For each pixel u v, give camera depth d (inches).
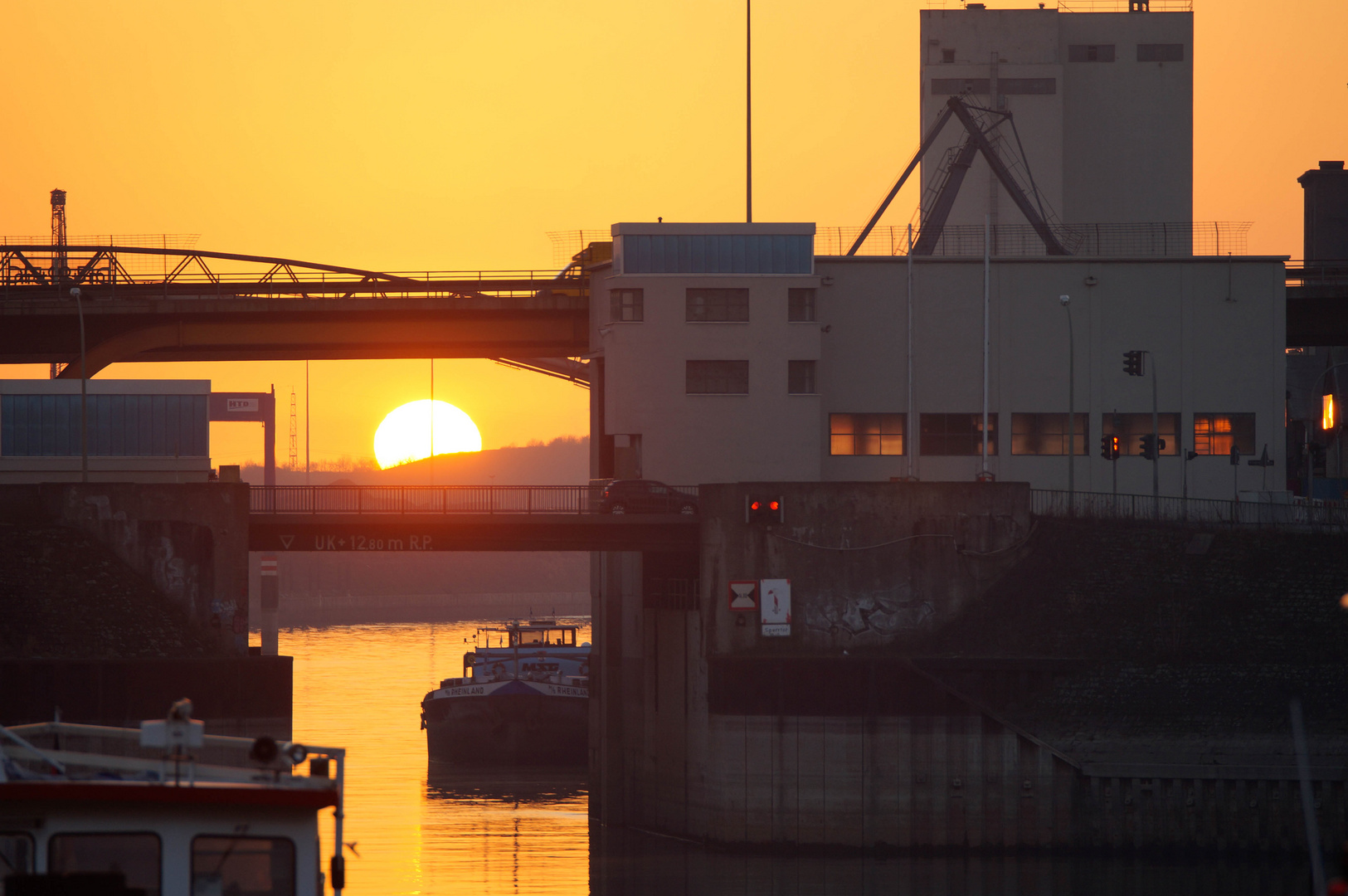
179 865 3302.2
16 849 3255.4
